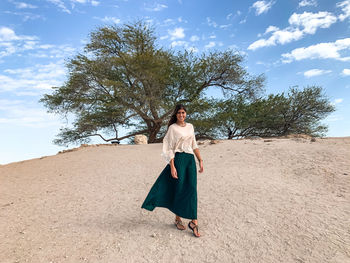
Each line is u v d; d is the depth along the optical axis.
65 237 3.41
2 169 9.39
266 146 8.12
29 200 5.25
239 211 3.86
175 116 3.48
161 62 18.19
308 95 20.31
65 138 20.19
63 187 6.12
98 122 18.72
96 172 7.40
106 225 3.75
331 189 4.39
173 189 3.39
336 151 6.43
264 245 2.88
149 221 3.80
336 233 2.98
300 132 21.06
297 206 3.83
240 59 20.75
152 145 11.55
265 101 21.30
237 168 6.32
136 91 18.58
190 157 3.37
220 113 20.58
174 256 2.80
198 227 3.47
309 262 2.51
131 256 2.85
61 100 18.55
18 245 3.23
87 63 17.98
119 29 18.27
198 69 19.98
